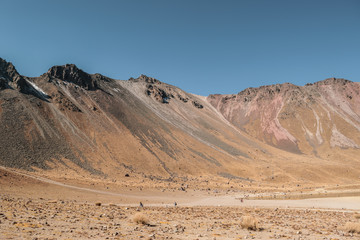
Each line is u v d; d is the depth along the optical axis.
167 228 18.48
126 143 161.88
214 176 155.38
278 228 21.28
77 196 57.88
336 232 19.67
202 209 45.19
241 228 20.28
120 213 28.53
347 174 178.38
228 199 80.06
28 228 14.57
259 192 116.06
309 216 35.53
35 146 121.81
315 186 148.38
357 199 73.75
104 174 118.31
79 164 121.75
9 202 31.31
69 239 12.45
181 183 127.00
